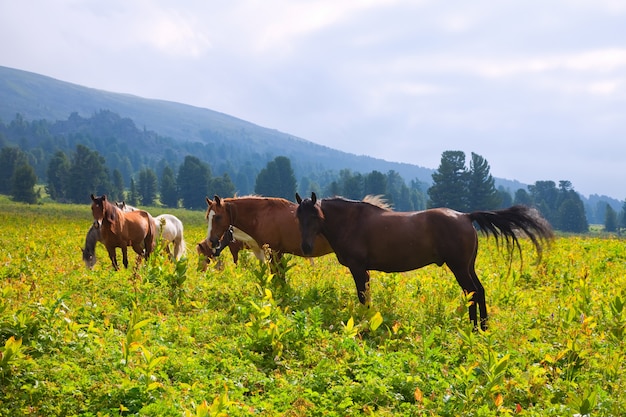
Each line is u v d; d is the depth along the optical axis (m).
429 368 7.29
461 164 146.25
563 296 11.14
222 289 11.62
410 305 10.48
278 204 12.80
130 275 12.24
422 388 6.79
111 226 14.55
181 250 18.50
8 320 7.69
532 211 10.12
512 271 13.38
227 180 199.62
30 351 7.15
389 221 10.34
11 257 15.59
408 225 10.21
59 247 19.48
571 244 21.06
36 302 8.61
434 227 10.09
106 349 7.47
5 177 198.25
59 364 6.81
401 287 11.89
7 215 53.59
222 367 7.40
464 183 146.88
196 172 193.75
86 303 9.78
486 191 145.50
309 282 11.92
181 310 10.40
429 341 7.68
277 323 8.57
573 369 7.35
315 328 8.66
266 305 8.55
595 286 12.61
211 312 10.12
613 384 6.85
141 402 6.14
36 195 154.50
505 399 6.58
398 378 6.92
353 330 8.32
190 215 110.94
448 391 6.66
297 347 8.23
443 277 13.34
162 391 6.41
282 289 11.31
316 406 6.32
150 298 10.61
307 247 10.62
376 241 10.34
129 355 7.12
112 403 6.16
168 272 11.75
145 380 6.42
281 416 6.04
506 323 9.56
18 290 9.87
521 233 10.26
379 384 6.74
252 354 7.80
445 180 146.25
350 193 185.75
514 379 6.91
